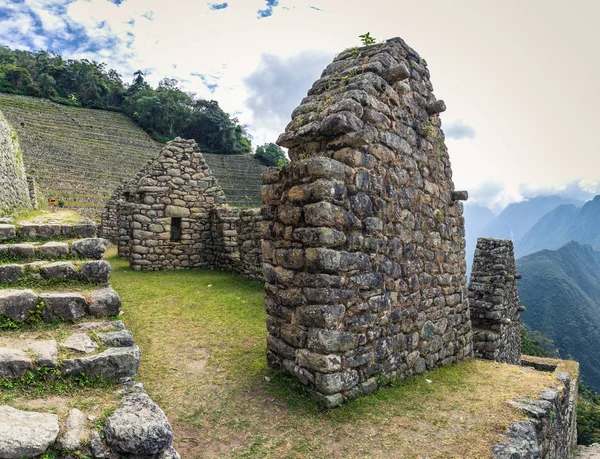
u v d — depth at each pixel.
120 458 2.08
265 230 4.56
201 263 11.55
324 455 3.06
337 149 4.25
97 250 4.16
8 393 2.40
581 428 12.39
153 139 56.06
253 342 5.20
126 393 2.59
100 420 2.26
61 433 2.09
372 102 4.51
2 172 9.00
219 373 4.28
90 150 42.72
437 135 5.96
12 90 52.91
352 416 3.63
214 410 3.57
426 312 5.27
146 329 5.57
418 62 5.72
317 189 3.84
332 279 3.81
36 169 34.44
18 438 1.93
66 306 3.30
